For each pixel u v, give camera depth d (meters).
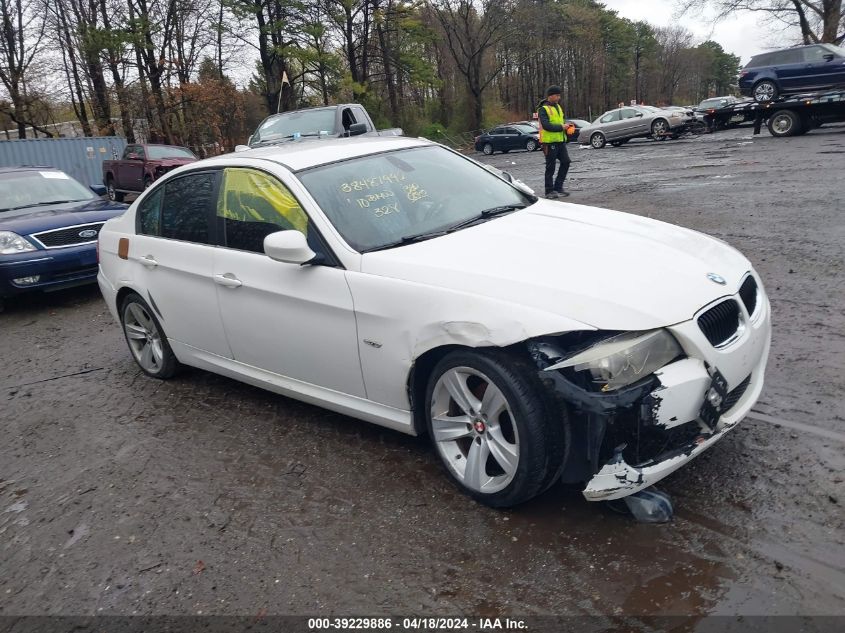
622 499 2.99
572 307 2.78
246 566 2.94
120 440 4.31
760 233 7.54
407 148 4.48
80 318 7.66
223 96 36.72
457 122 51.38
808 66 19.98
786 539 2.71
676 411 2.70
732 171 13.21
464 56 50.31
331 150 4.26
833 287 5.54
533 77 75.94
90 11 34.84
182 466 3.87
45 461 4.16
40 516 3.53
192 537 3.19
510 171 20.16
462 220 3.86
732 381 2.90
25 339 7.05
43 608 2.83
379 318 3.30
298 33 37.00
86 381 5.52
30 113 33.66
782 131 20.45
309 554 2.97
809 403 3.74
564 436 2.87
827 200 8.97
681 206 9.69
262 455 3.89
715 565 2.62
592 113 81.94
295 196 3.82
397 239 3.63
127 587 2.89
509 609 2.52
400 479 3.47
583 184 13.86
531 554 2.80
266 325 3.94
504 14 47.62
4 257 7.67
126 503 3.55
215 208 4.33
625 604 2.48
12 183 9.26
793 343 4.56
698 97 124.06
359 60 42.47
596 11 74.88
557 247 3.28
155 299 4.80
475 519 3.07
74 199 9.38
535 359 2.77
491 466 3.15
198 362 4.75
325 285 3.54
